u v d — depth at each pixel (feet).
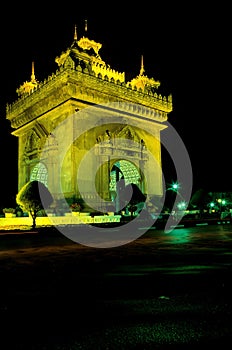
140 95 141.90
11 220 98.43
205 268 32.19
